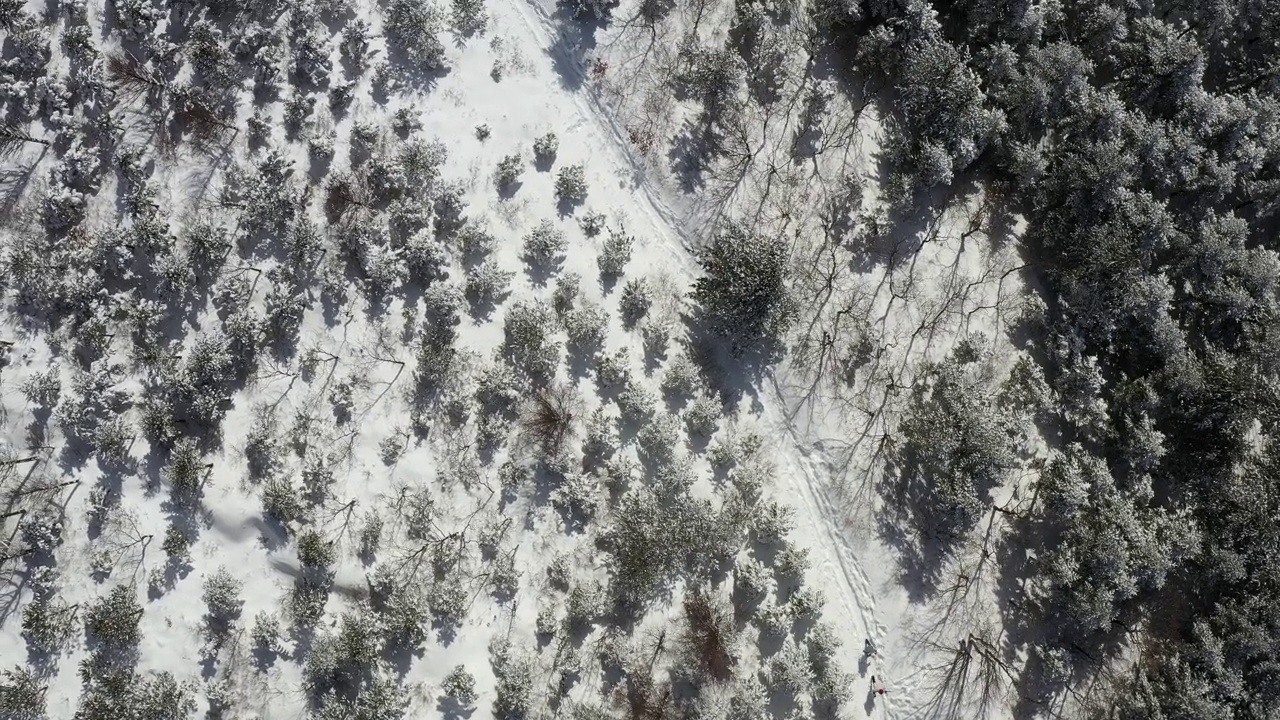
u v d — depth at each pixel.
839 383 26.06
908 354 26.53
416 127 25.75
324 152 25.11
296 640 23.17
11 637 22.59
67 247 24.23
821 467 25.77
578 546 24.36
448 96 26.19
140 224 23.95
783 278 24.84
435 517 23.92
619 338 25.50
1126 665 26.23
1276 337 26.75
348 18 26.19
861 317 26.47
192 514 23.41
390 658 23.31
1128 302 26.05
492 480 24.34
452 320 24.73
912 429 25.69
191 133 25.20
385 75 25.75
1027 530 26.20
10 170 24.55
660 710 23.69
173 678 22.59
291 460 23.89
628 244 25.64
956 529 25.55
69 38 25.00
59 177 24.20
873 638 25.08
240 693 22.86
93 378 23.19
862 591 25.30
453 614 23.52
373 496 23.89
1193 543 25.42
